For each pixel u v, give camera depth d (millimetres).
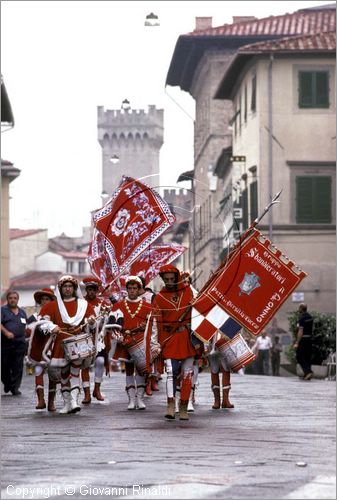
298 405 22891
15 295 27922
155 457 13602
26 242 149500
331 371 40156
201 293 19297
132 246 24531
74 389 20688
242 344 21391
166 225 24500
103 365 23594
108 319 21344
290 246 62500
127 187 24516
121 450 14414
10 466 12953
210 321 19047
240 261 19312
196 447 14688
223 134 90125
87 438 16031
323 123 62938
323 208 62531
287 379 38656
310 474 12000
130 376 21641
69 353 20438
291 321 45438
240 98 70312
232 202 70312
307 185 62688
